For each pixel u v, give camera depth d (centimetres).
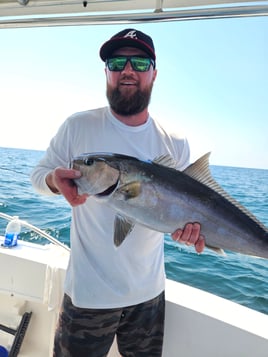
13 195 873
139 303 153
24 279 214
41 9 220
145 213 129
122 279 147
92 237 148
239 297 336
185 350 175
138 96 151
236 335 164
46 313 221
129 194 127
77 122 156
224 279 373
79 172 121
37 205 763
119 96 150
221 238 135
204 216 133
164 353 180
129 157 130
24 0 214
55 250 231
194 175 136
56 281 205
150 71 156
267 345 157
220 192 137
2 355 203
